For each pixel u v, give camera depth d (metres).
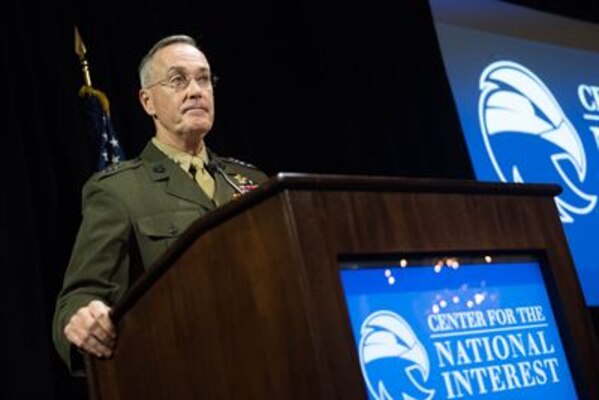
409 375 2.22
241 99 6.65
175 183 3.27
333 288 2.12
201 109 3.47
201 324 2.32
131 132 5.81
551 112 8.27
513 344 2.47
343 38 7.40
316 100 7.08
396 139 7.34
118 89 5.91
